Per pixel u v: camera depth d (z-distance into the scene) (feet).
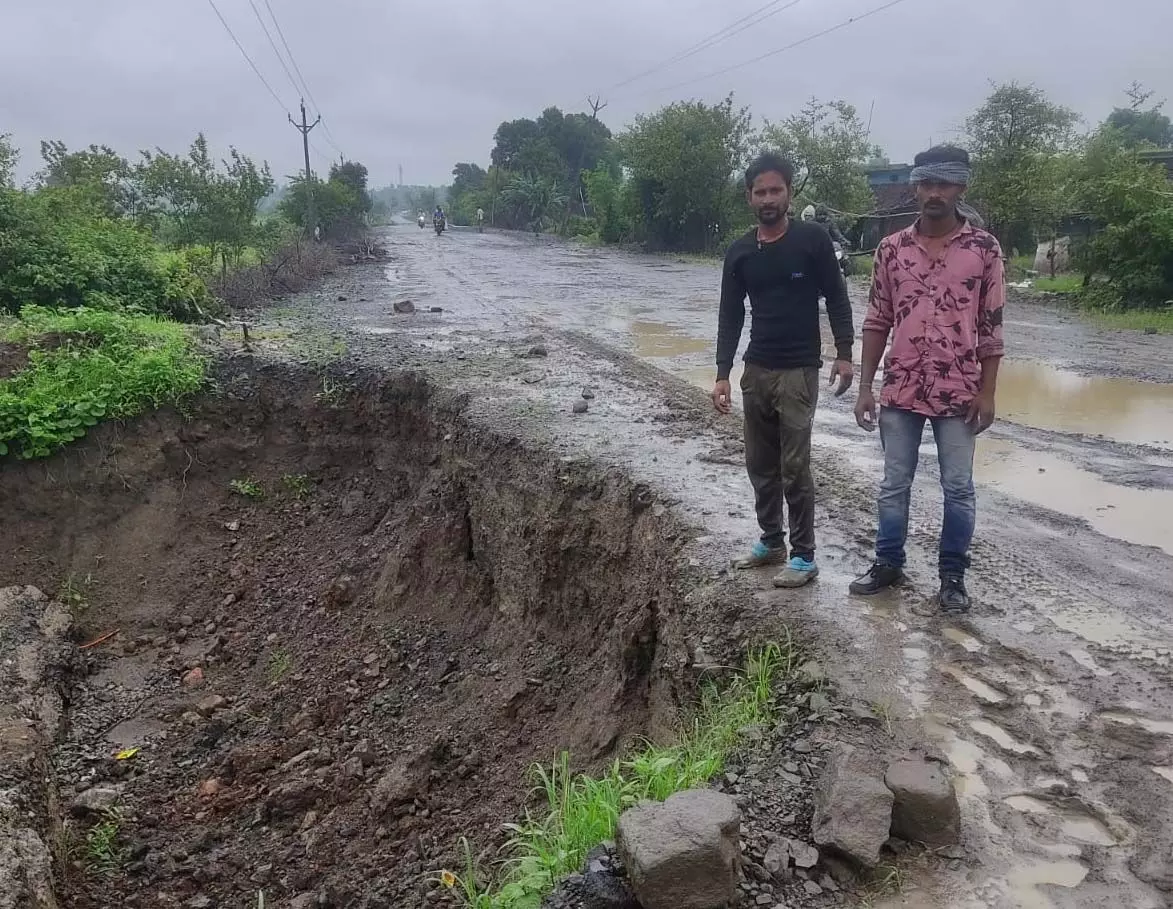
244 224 63.87
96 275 43.37
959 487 15.03
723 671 15.25
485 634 25.21
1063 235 83.10
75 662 28.86
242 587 32.09
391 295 64.95
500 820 17.57
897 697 13.01
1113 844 10.14
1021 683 13.32
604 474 22.79
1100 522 20.42
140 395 33.81
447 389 32.17
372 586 29.32
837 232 76.02
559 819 11.91
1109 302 56.90
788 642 14.80
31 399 32.35
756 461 16.83
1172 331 48.08
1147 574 17.38
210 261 60.54
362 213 181.16
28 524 32.04
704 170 122.62
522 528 24.38
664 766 11.77
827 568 17.47
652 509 20.71
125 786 23.43
